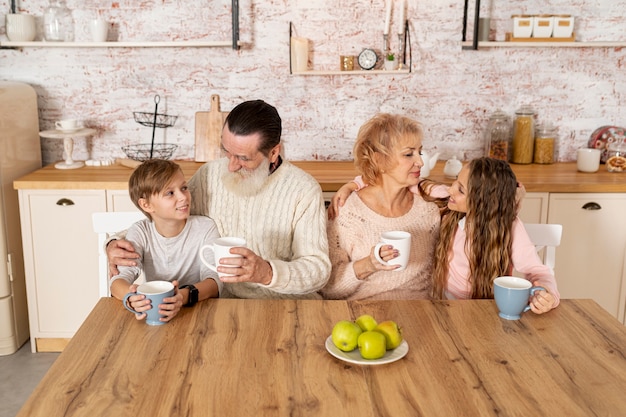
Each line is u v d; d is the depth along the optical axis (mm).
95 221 2135
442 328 1604
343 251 2141
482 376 1375
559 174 3213
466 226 2027
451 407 1257
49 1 3326
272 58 3410
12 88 3109
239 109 1938
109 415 1228
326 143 3516
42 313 3139
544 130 3484
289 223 2061
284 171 2076
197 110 3467
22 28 3238
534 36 3320
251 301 1758
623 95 3514
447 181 3041
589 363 1438
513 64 3453
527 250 1983
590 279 3121
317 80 3438
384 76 3441
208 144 3414
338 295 2090
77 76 3418
